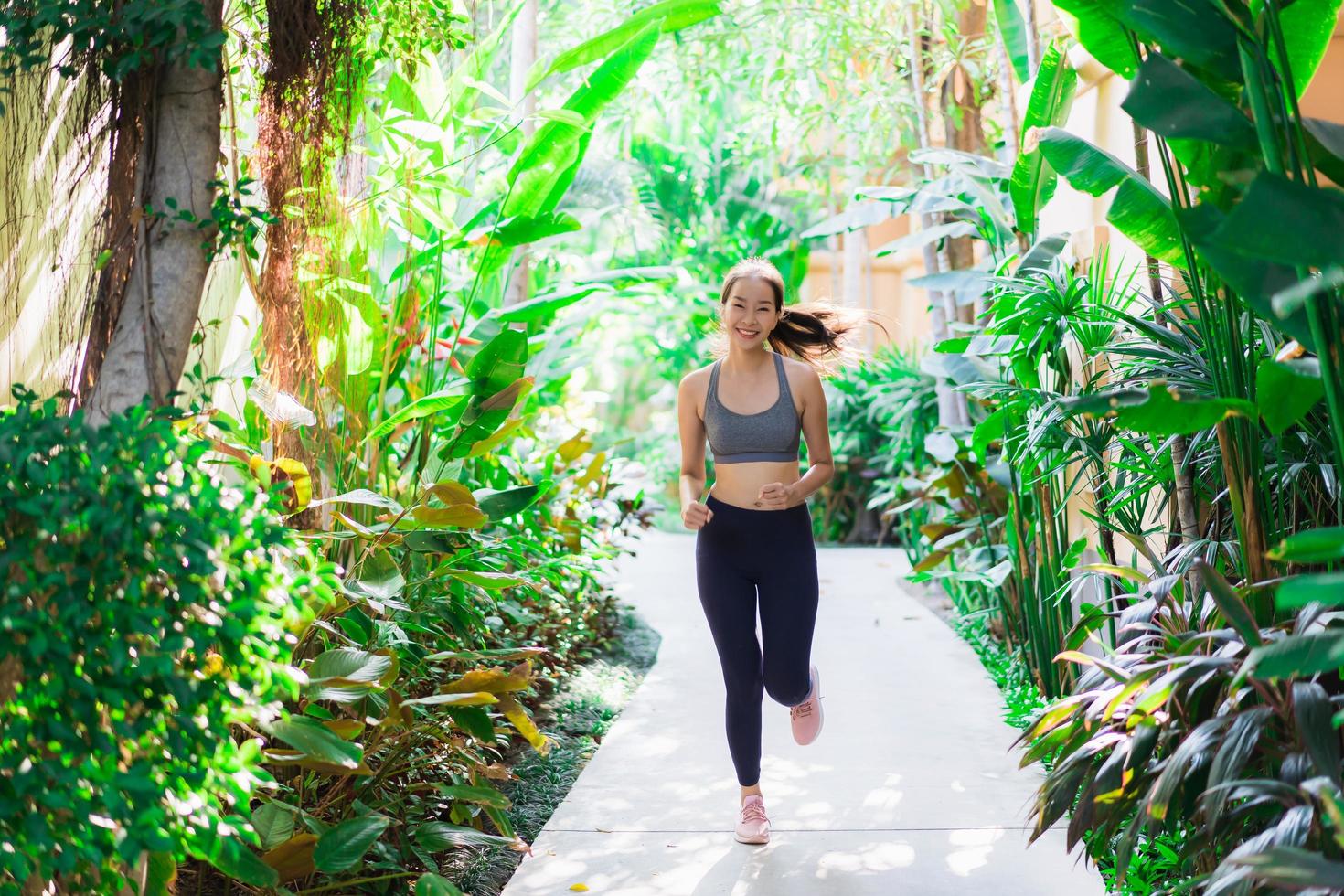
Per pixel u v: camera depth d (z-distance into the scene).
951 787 3.61
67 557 1.84
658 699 4.82
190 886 2.76
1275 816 2.25
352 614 3.14
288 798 2.97
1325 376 2.05
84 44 2.41
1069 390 4.22
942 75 6.64
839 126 8.09
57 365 2.92
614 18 7.16
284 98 2.97
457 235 4.02
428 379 4.06
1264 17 2.11
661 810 3.45
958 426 6.70
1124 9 2.30
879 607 6.90
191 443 2.15
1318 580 1.60
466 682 2.85
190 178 2.54
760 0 7.30
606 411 15.94
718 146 12.02
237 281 4.03
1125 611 2.90
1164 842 2.87
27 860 1.83
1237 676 2.07
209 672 2.08
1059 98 4.09
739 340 3.23
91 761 1.91
